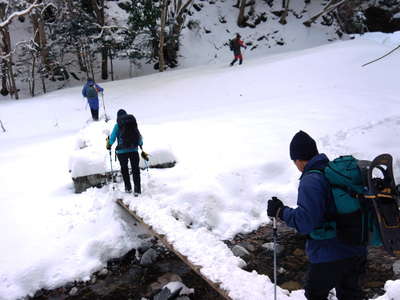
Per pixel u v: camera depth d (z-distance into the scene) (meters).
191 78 18.16
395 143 7.46
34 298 4.57
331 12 28.75
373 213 2.57
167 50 25.28
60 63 24.02
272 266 4.89
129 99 16.48
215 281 3.78
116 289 4.65
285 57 18.89
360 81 13.36
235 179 6.66
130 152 5.92
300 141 2.82
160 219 5.15
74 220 5.79
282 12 28.41
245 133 8.61
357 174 2.64
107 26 23.19
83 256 5.12
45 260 4.96
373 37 27.14
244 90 15.30
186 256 4.26
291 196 6.48
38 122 14.92
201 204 6.02
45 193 6.84
